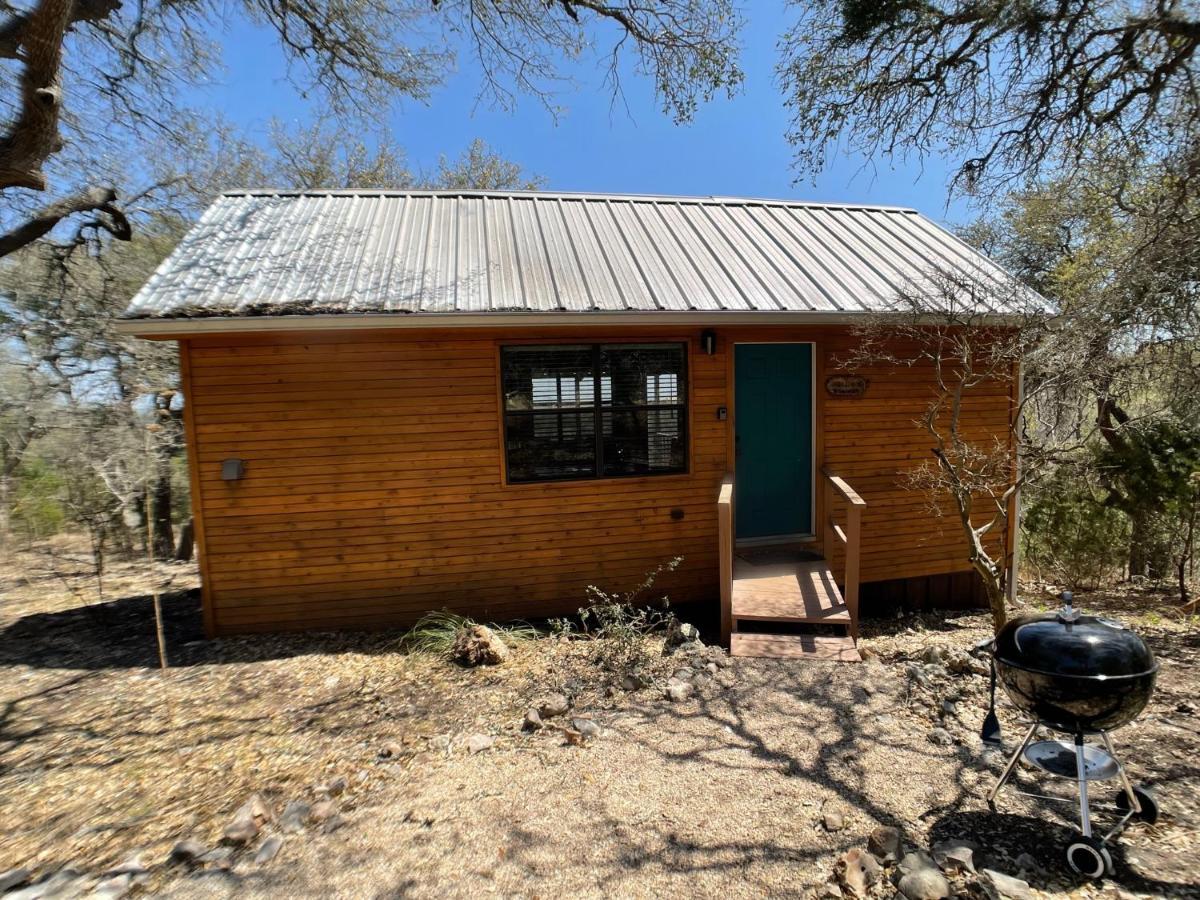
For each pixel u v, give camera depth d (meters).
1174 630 5.72
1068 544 7.98
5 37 5.50
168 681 4.52
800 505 6.68
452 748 3.43
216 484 5.39
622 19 7.27
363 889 2.35
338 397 5.51
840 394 6.45
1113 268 6.74
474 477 5.77
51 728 3.79
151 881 2.42
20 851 2.64
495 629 5.46
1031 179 5.86
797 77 5.81
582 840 2.60
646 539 6.14
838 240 7.46
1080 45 4.98
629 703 3.97
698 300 5.77
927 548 6.73
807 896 2.24
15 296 8.91
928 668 4.35
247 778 3.18
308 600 5.58
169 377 9.30
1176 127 5.14
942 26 5.15
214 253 5.91
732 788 2.96
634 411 6.07
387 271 5.83
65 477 8.10
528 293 5.62
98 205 8.07
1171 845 2.40
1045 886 2.21
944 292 5.23
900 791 2.88
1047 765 2.45
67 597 7.18
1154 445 7.49
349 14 7.59
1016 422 6.04
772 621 5.11
